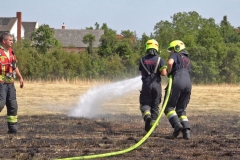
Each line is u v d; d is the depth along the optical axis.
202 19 60.34
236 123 12.79
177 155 8.01
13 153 7.86
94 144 8.86
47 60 42.56
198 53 46.62
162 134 10.24
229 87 35.22
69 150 8.33
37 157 7.63
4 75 9.98
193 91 27.94
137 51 53.47
